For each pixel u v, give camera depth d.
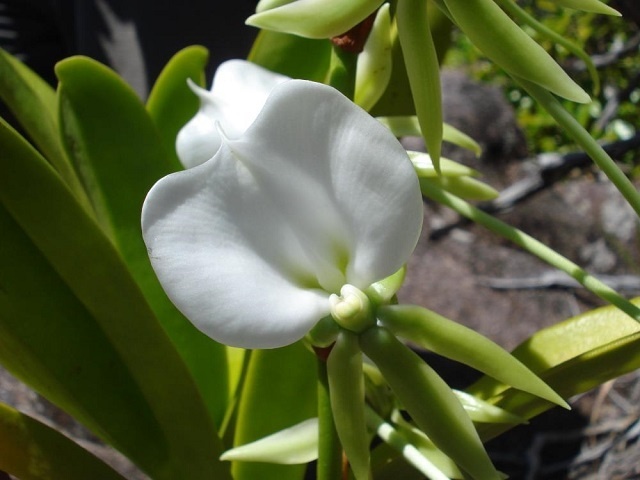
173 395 0.20
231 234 0.13
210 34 0.38
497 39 0.14
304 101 0.13
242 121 0.18
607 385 0.40
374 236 0.13
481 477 0.14
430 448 0.17
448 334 0.14
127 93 0.24
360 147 0.13
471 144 0.18
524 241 0.16
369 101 0.17
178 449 0.20
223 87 0.19
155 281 0.24
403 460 0.21
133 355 0.19
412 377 0.14
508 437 0.40
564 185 0.63
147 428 0.20
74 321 0.20
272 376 0.23
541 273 0.56
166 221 0.13
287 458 0.17
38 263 0.19
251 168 0.13
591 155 0.14
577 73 0.51
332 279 0.14
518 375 0.14
